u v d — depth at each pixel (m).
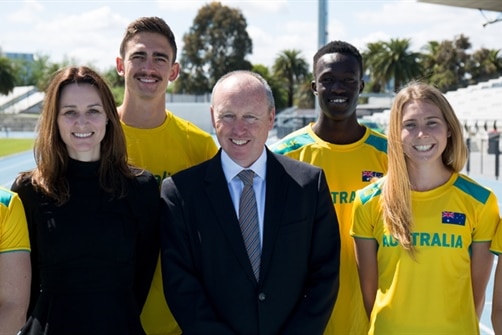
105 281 2.81
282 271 2.93
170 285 2.91
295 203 3.01
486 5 22.39
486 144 21.52
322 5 15.05
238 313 2.87
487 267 3.14
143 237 3.07
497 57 67.50
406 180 3.11
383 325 3.08
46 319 2.76
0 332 2.57
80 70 2.96
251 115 2.90
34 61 73.69
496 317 3.01
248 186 3.00
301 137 4.04
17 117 52.59
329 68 3.83
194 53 63.59
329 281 2.99
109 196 2.91
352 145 3.89
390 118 3.21
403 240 3.03
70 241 2.77
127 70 3.64
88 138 2.88
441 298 3.00
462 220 3.06
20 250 2.68
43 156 2.87
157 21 3.67
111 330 2.79
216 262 2.92
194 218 2.99
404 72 62.44
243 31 63.72
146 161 3.71
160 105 3.74
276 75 68.81
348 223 3.81
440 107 3.11
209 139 3.94
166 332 3.52
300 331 2.87
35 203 2.82
